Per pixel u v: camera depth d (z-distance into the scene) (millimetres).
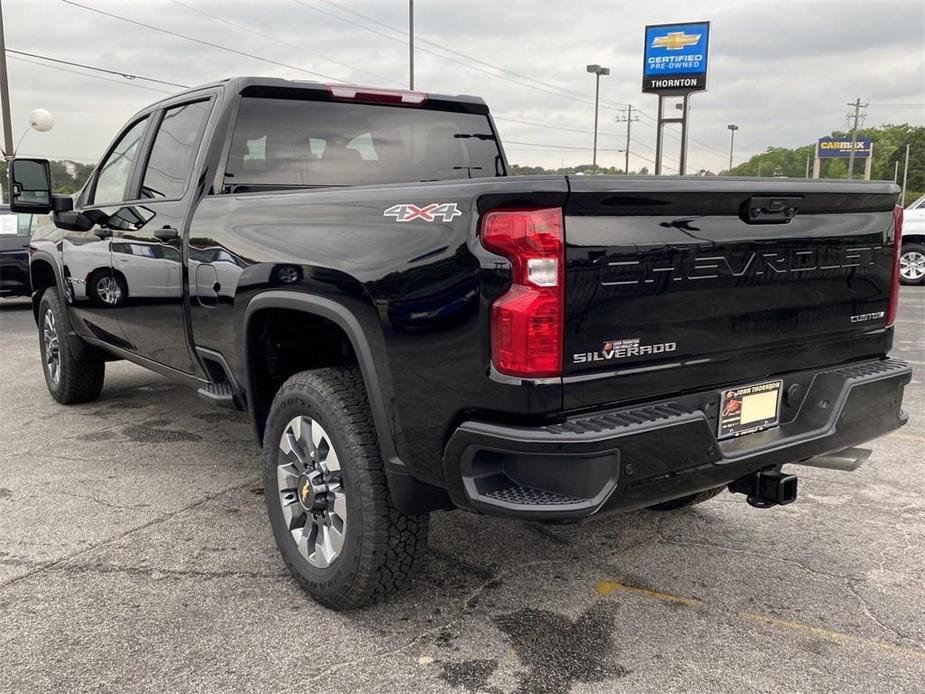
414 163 4160
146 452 4637
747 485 2705
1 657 2482
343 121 3891
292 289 2795
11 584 2971
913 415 5492
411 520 2625
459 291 2186
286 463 2938
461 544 3361
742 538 3443
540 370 2096
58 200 4637
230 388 3510
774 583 3023
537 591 2949
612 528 3549
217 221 3293
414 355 2332
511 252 2096
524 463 2203
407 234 2348
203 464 4418
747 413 2598
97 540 3381
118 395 6062
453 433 2262
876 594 2938
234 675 2402
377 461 2586
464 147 4352
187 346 3719
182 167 3805
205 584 2986
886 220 2980
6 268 11234
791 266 2615
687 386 2414
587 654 2533
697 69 30062
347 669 2439
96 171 4852
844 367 2926
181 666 2445
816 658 2514
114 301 4352
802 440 2625
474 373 2176
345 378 2734
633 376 2268
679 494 2346
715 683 2377
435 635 2641
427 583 3010
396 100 4047
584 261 2113
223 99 3604
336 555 2715
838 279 2805
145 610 2785
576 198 2066
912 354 7734
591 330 2158
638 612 2801
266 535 3449
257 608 2807
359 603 2719
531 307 2066
